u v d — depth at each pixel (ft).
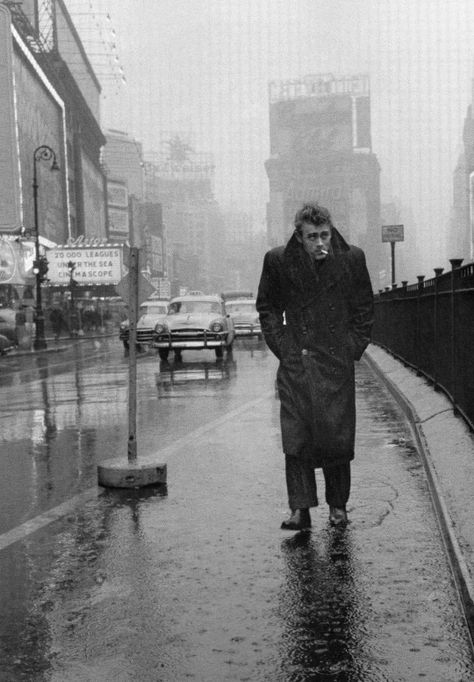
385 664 10.43
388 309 65.57
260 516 17.95
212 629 11.73
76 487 21.79
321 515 17.81
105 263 202.69
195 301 79.51
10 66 152.66
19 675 10.41
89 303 227.81
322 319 15.70
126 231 456.86
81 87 355.97
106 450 27.68
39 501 20.30
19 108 197.47
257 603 12.69
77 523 17.92
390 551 15.15
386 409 35.78
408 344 47.85
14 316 103.91
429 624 11.66
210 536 16.51
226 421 33.40
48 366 74.33
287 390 16.05
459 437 23.13
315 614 12.16
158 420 34.60
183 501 19.62
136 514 18.51
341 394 15.80
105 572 14.46
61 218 257.34
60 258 202.90
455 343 27.99
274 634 11.49
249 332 110.32
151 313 101.71
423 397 33.73
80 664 10.69
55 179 248.73
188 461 24.70
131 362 22.41
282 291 15.85
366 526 16.85
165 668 10.52
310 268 15.52
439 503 17.57
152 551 15.64
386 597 12.78
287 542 15.88
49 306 197.77
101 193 370.53
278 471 22.81
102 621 12.14
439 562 14.47
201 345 73.05
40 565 14.99
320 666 10.45
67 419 36.04
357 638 11.25
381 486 20.56
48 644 11.35
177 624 11.94
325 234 15.35
